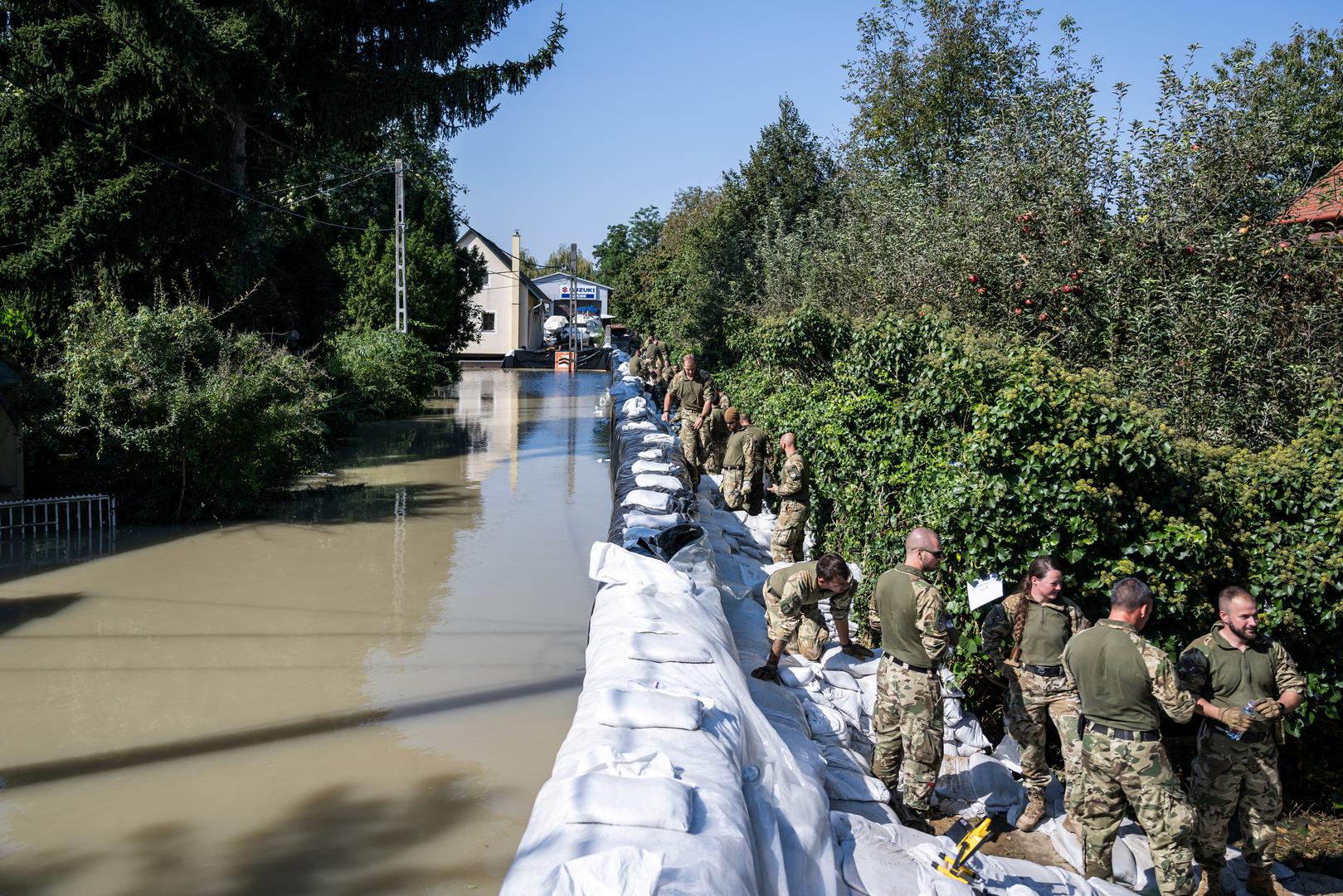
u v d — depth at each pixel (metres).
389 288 37.69
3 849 5.07
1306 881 5.39
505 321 58.09
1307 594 5.89
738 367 21.58
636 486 9.91
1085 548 5.95
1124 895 4.64
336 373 24.59
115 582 10.55
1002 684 6.50
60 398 13.71
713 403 15.08
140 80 16.97
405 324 33.25
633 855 3.14
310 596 10.14
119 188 16.83
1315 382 8.62
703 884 3.16
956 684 6.39
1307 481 6.18
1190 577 5.86
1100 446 5.95
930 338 9.73
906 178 20.45
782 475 9.64
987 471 6.21
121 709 7.04
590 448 22.39
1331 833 6.05
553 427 26.44
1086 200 10.49
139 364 13.38
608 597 6.10
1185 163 9.84
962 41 20.88
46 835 5.21
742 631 7.20
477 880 4.83
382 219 41.56
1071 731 5.30
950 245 12.06
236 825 5.36
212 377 13.93
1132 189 10.29
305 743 6.48
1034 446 5.95
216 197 19.42
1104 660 4.75
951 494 6.28
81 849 5.08
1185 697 4.59
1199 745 5.09
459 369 43.47
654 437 14.22
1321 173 12.23
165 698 7.28
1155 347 9.43
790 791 4.51
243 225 20.62
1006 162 11.31
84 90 16.64
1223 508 6.14
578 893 3.02
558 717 7.01
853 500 8.89
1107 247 10.24
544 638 8.84
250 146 23.73
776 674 6.25
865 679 6.78
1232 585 5.73
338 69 20.38
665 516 9.08
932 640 5.24
